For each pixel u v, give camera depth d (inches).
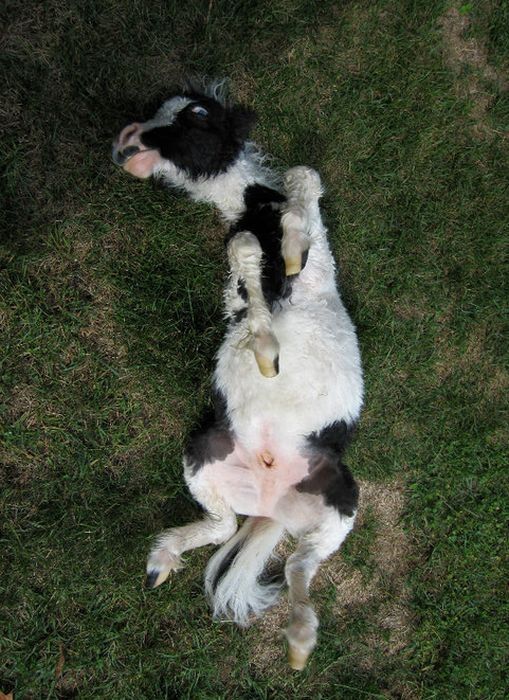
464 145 58.4
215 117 49.1
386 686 57.4
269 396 47.6
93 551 54.3
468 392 58.9
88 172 54.1
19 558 53.6
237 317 49.7
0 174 53.0
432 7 57.2
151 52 54.6
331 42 56.9
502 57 58.6
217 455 50.1
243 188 50.4
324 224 56.7
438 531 58.2
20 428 54.1
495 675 57.6
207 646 55.5
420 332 58.4
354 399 50.1
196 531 51.6
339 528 50.0
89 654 54.2
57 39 53.4
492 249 58.4
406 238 57.7
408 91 57.4
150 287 55.2
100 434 54.9
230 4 55.1
